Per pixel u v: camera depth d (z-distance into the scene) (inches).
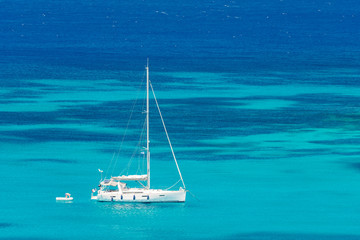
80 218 7519.7
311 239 7126.0
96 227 7317.9
